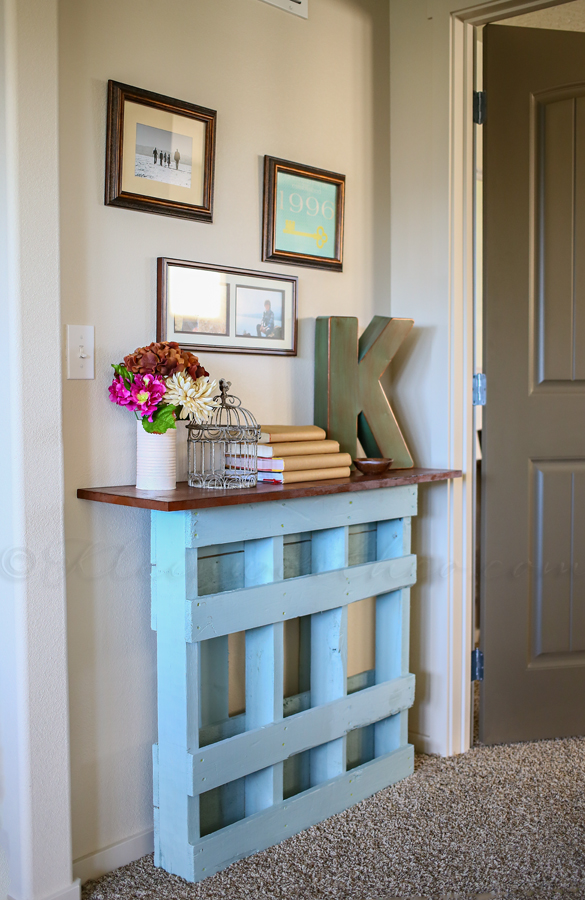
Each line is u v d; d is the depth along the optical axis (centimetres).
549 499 240
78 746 166
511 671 241
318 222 213
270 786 182
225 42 188
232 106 190
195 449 183
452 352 228
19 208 146
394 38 234
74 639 164
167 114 174
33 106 147
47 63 149
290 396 209
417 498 229
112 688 172
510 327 234
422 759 232
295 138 207
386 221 237
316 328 214
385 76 234
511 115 230
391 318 220
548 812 198
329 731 195
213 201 186
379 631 223
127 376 162
